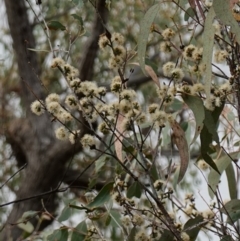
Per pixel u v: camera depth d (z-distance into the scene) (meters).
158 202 1.50
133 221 1.54
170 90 1.52
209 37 1.48
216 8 1.48
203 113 1.54
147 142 1.78
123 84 1.53
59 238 1.76
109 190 1.68
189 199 1.62
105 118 1.49
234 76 1.53
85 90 1.51
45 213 1.88
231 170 1.73
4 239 2.95
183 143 1.62
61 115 1.50
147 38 1.57
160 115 1.50
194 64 1.58
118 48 1.54
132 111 1.50
